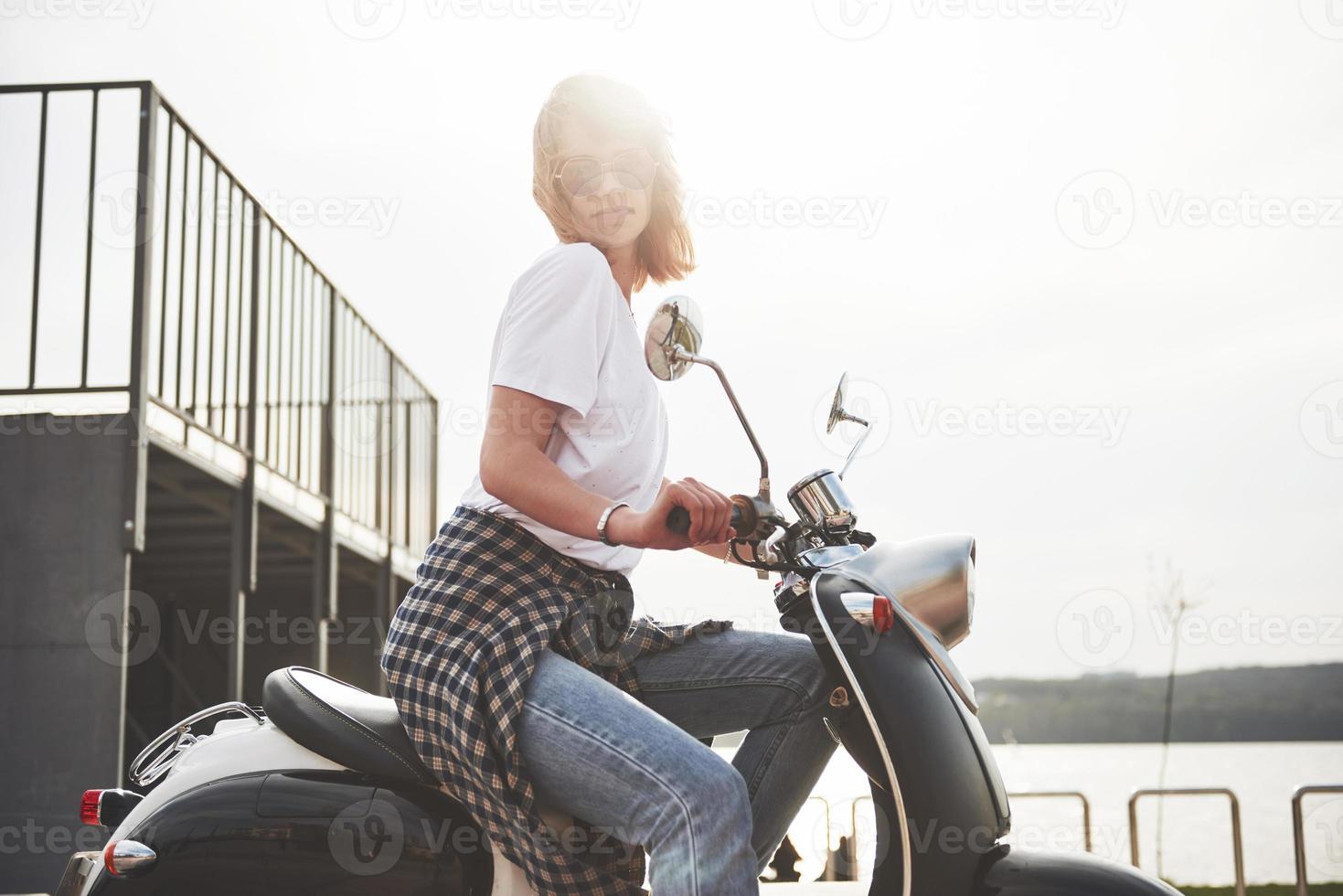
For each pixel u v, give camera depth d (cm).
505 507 152
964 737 143
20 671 407
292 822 153
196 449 481
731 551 162
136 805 162
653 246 183
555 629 144
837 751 171
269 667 739
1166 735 710
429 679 142
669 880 126
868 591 149
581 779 135
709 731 174
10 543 415
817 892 173
